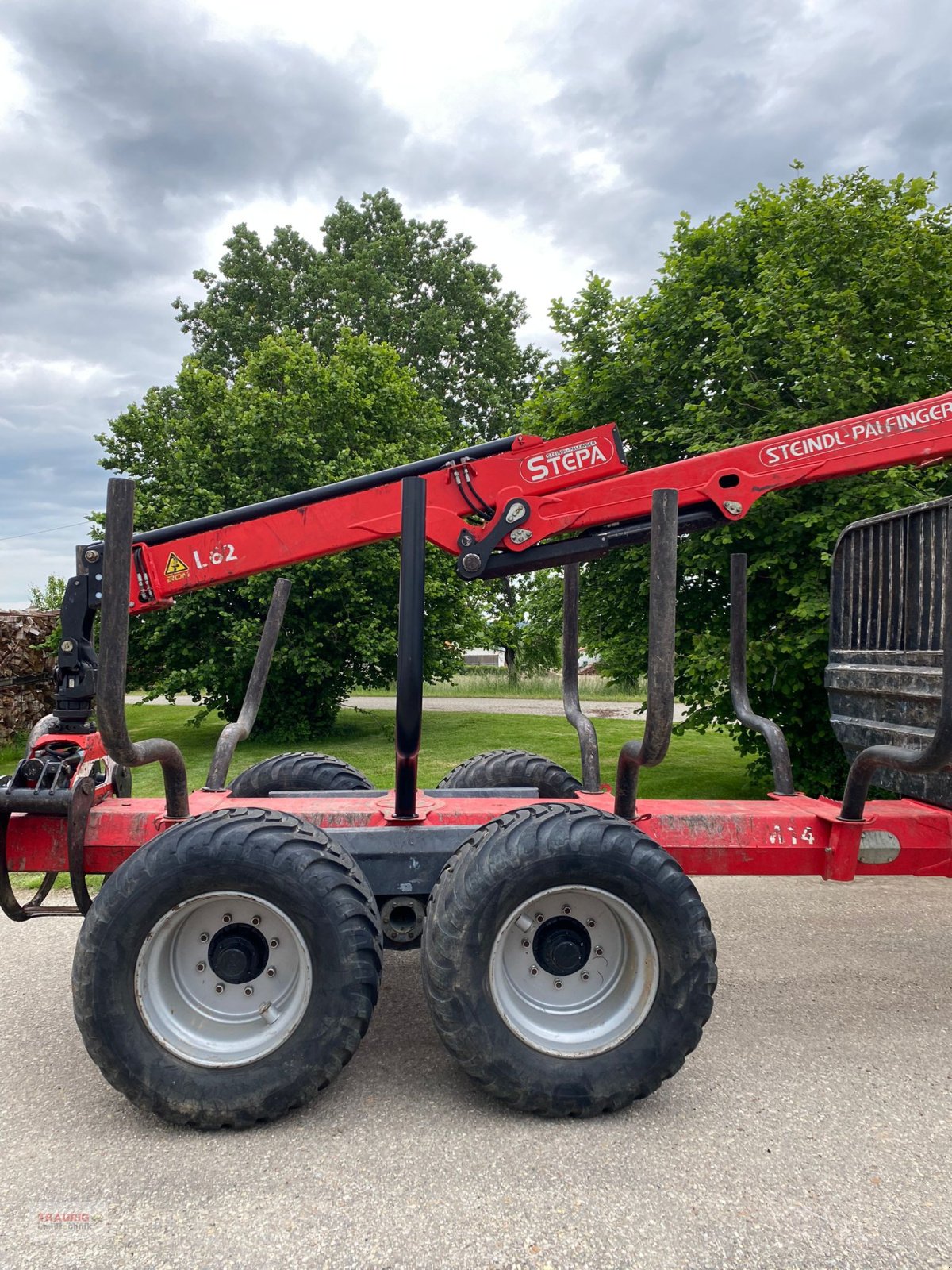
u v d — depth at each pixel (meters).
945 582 2.98
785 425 7.11
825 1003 3.73
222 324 34.78
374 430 14.43
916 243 7.64
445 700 21.17
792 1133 2.70
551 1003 2.88
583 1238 2.20
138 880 2.69
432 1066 3.15
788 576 7.42
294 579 12.27
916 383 7.15
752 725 4.38
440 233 38.09
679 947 2.77
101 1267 2.10
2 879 3.22
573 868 2.76
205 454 12.70
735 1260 2.12
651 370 8.16
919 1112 2.83
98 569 3.47
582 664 24.48
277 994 2.83
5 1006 3.69
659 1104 2.88
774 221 8.06
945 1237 2.21
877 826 3.47
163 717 17.77
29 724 12.10
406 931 3.09
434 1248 2.17
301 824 2.86
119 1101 2.92
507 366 36.19
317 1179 2.46
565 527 3.67
